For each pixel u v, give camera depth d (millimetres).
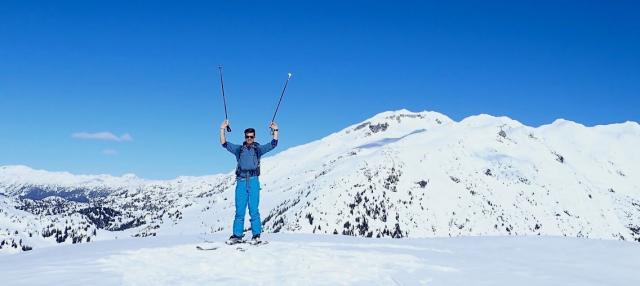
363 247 15008
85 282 9414
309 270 11102
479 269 11750
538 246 16234
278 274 10711
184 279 10203
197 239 15969
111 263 11516
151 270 10961
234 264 11680
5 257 13539
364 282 10156
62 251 13961
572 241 17281
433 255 13898
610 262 13523
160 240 15836
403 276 10750
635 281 11250
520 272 11539
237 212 14156
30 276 9922
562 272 11836
